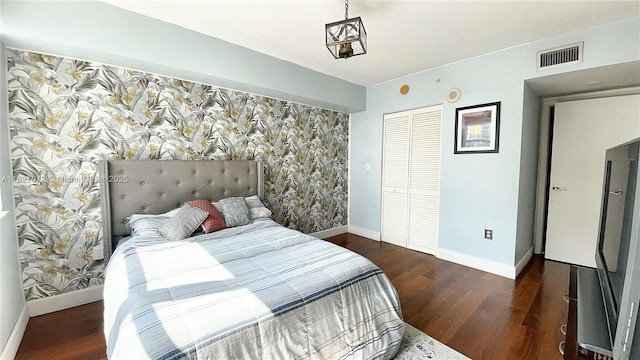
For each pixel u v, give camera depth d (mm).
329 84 3416
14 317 1709
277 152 3379
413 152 3488
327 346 1297
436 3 1837
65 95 2041
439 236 3219
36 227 1978
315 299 1322
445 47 2555
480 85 2768
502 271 2713
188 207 2270
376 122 3848
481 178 2814
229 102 2916
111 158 2254
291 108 3482
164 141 2516
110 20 1934
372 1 1815
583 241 2965
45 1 1723
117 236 2260
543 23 2096
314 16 2033
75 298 2135
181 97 2588
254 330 1104
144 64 2172
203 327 1040
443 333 1832
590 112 2877
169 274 1442
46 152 1991
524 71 2486
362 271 1594
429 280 2637
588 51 2168
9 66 1842
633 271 930
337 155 4125
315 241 2066
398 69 3189
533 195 3189
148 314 1086
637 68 2160
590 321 1322
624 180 1235
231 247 1893
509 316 2020
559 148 3064
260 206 2871
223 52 2479
